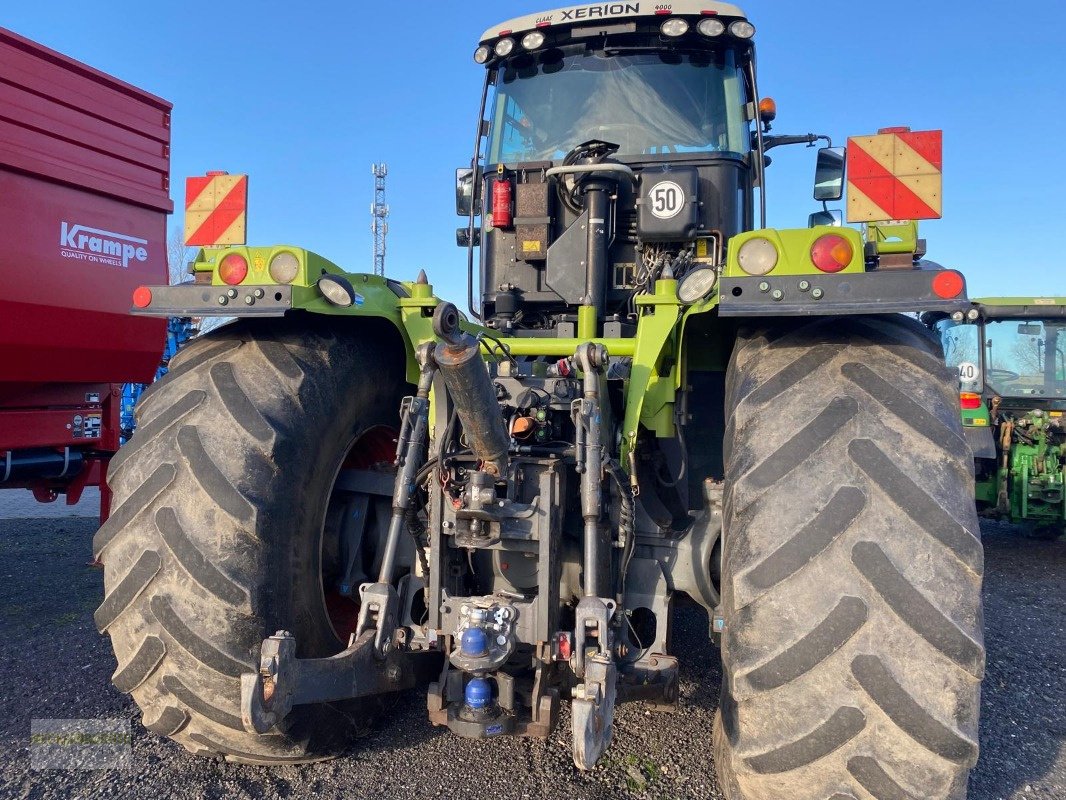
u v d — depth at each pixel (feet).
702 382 10.08
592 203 10.74
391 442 9.41
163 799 7.36
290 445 7.07
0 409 14.85
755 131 12.15
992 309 26.81
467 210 13.46
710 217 11.53
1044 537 25.70
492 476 6.73
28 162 13.74
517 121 12.88
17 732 8.77
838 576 5.45
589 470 6.50
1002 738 9.48
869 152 7.82
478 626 6.45
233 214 9.74
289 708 6.01
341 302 7.18
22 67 13.65
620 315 11.27
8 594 14.80
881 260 6.50
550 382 7.82
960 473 5.63
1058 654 12.87
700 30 11.91
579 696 5.61
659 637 7.48
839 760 5.37
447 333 5.68
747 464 5.98
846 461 5.71
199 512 6.66
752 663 5.53
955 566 5.36
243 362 7.43
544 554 6.63
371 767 8.05
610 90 12.48
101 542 6.92
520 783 7.77
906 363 6.18
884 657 5.28
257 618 6.59
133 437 7.24
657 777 7.95
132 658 6.74
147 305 7.30
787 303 6.07
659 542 7.77
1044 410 25.30
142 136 16.46
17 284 13.64
